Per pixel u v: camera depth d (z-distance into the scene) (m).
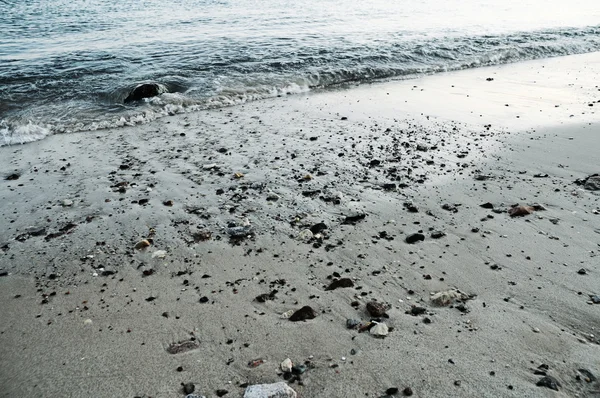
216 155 8.66
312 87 14.04
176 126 10.48
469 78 14.83
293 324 4.23
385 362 3.72
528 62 17.23
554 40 19.81
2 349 4.00
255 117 11.02
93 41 18.77
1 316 4.45
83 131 10.18
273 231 5.97
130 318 4.38
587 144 8.68
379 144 9.04
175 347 3.96
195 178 7.66
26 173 8.00
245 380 3.58
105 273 5.16
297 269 5.14
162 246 5.70
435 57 17.19
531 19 25.52
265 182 7.43
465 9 29.30
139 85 12.23
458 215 6.22
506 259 5.16
